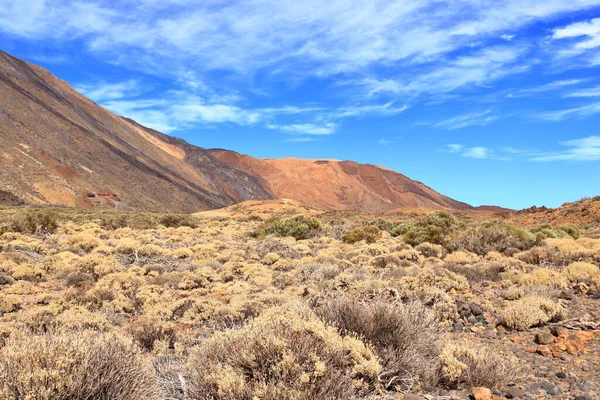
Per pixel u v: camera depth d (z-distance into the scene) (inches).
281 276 543.2
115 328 327.9
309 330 169.8
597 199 1710.1
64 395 134.0
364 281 416.2
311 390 141.9
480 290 411.8
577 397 165.6
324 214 3555.6
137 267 621.6
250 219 2642.7
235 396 142.9
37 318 329.4
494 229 833.5
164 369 193.6
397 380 180.4
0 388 133.6
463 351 199.5
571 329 266.4
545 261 572.4
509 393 171.8
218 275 576.4
